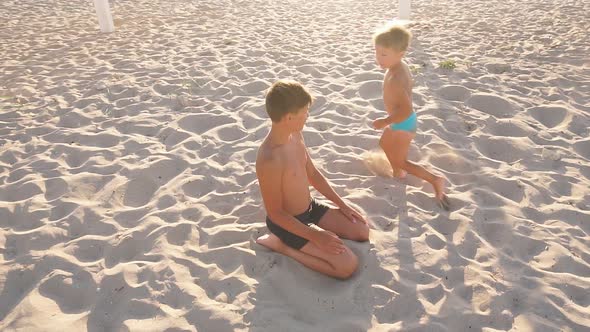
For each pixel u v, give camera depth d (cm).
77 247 258
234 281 232
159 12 885
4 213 289
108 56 607
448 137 371
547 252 249
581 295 222
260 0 998
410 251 247
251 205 293
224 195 305
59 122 419
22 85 509
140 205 303
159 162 340
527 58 552
